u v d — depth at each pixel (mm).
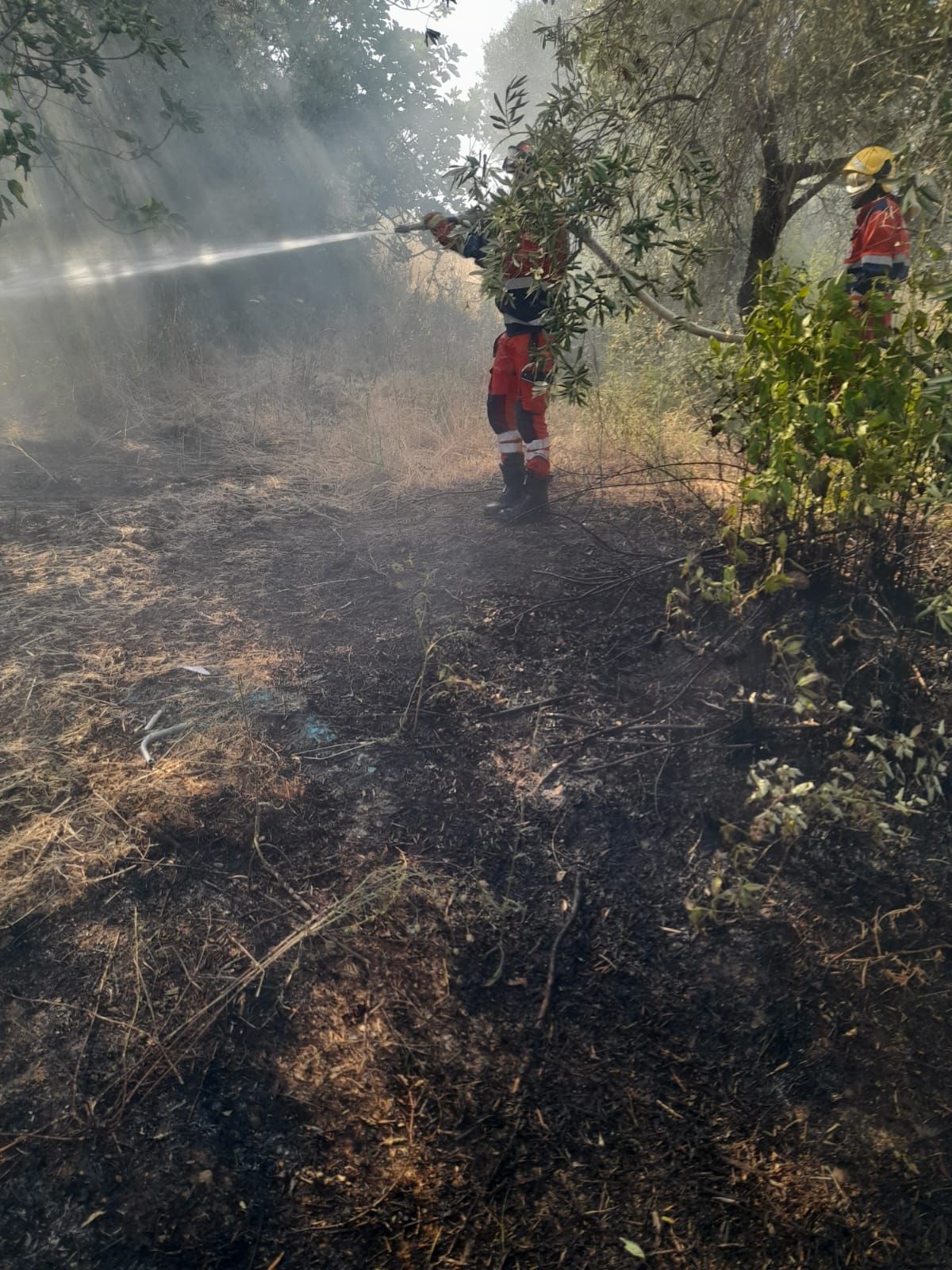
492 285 3637
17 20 5203
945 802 2918
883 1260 1869
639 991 2396
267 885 2635
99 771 2996
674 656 3639
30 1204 1917
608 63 4375
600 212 3537
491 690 3498
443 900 2617
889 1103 2143
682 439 5406
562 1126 2092
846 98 4227
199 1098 2105
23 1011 2262
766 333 3336
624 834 2865
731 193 4855
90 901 2545
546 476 4801
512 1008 2342
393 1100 2123
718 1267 1858
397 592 4176
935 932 2529
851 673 3375
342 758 3139
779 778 2936
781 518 3902
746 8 4160
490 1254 1867
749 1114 2121
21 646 3635
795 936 2529
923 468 3326
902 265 4000
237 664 3613
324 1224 1901
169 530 4781
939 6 3740
